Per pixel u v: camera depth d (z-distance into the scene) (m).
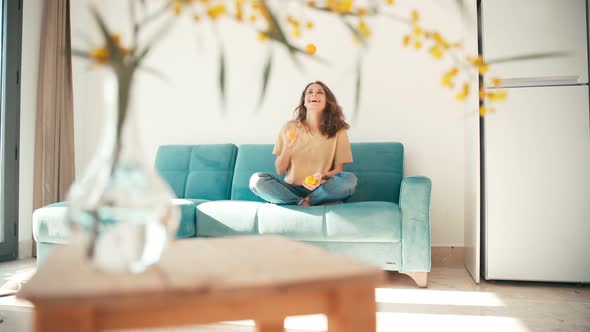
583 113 2.42
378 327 1.75
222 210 2.51
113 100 0.57
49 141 3.32
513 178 2.49
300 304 0.71
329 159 2.75
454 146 3.12
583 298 2.18
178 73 3.51
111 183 0.66
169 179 3.21
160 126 3.53
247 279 0.64
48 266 0.72
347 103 3.26
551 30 2.45
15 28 3.23
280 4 0.55
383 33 3.22
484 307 2.03
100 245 0.67
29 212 3.36
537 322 1.80
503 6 2.51
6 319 1.81
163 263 0.75
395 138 3.20
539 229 2.46
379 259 2.37
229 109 3.43
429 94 3.16
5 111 3.16
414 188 2.35
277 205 2.49
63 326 0.58
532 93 2.46
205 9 0.51
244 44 3.41
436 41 0.57
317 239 2.39
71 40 3.56
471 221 2.76
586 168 2.41
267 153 3.10
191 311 0.66
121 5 3.56
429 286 2.45
